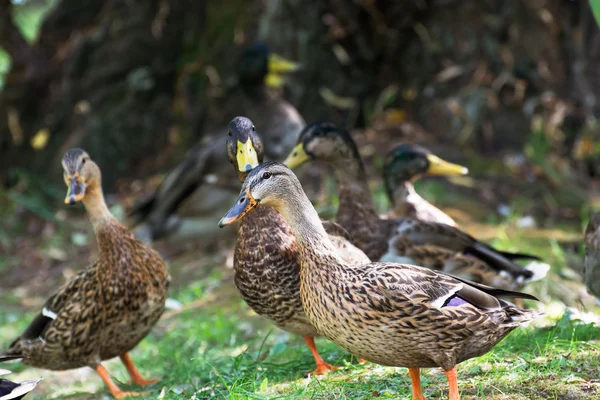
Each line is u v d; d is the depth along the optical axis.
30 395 7.29
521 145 13.00
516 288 7.09
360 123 13.72
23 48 14.88
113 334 6.36
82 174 6.18
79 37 14.79
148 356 7.83
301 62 13.34
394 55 13.80
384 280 4.34
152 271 6.39
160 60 14.26
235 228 11.04
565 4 13.65
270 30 13.41
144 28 14.23
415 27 13.62
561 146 13.34
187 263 11.09
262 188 4.58
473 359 5.28
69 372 7.99
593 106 13.89
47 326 6.40
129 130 14.04
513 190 12.15
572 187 12.59
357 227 7.18
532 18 13.23
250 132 5.91
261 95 11.38
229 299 9.12
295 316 5.70
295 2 13.33
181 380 6.28
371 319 4.35
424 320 4.30
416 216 8.47
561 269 8.83
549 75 13.33
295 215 4.59
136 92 14.07
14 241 13.34
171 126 14.16
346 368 5.63
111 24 14.38
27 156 14.70
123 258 6.26
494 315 4.45
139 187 13.70
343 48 13.63
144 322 6.45
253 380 5.48
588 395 4.56
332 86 13.50
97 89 14.29
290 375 5.73
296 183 4.63
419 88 13.63
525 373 4.93
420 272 4.46
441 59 13.47
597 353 5.19
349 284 4.40
